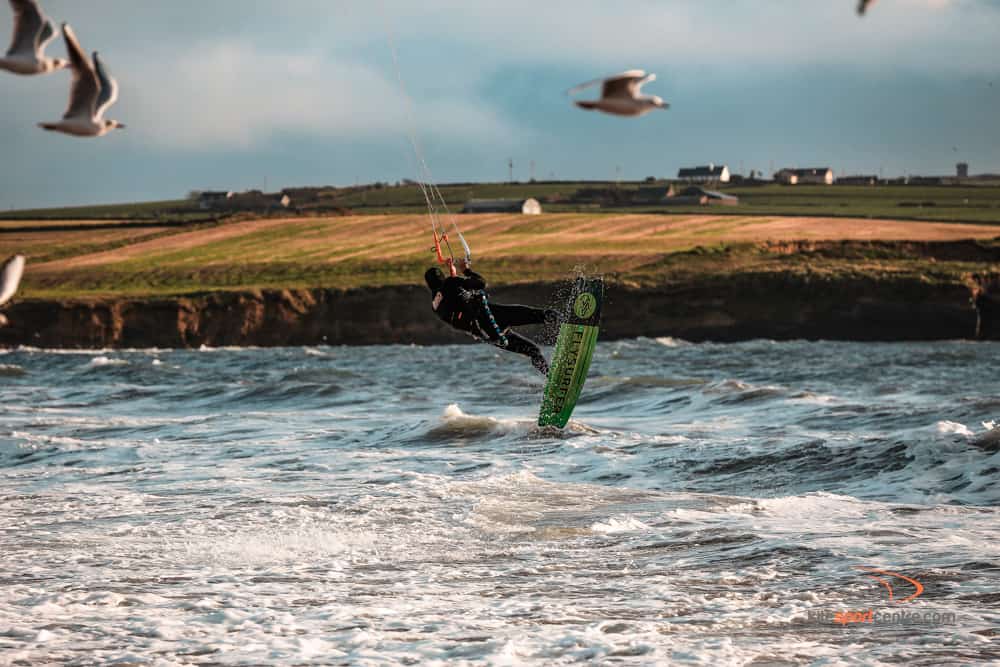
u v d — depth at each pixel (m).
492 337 47.69
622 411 101.50
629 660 27.72
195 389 127.06
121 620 32.56
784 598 34.44
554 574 39.06
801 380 137.62
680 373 155.88
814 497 54.00
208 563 41.47
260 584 37.84
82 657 28.55
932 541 42.66
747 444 69.31
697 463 65.44
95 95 29.69
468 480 62.41
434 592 36.41
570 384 78.62
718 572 38.56
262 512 52.06
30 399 125.69
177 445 81.25
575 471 65.62
